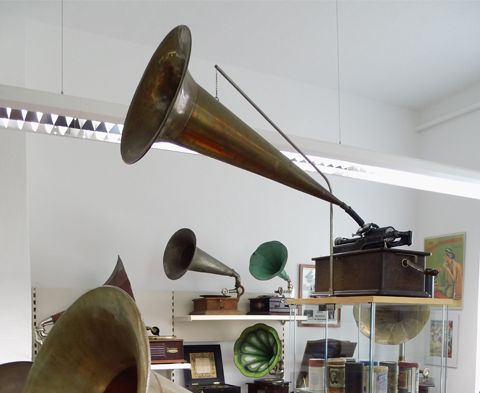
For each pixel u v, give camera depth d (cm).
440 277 437
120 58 364
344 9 322
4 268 296
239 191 396
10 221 301
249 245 395
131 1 318
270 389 348
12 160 306
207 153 138
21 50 323
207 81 393
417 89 440
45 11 328
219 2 318
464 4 313
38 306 320
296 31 351
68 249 335
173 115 123
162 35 362
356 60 391
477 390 389
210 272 342
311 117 434
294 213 416
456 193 303
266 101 415
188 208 377
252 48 376
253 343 363
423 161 257
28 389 121
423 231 464
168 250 339
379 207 455
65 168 341
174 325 358
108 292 111
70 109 199
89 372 125
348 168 272
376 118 464
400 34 350
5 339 289
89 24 346
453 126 445
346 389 171
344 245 198
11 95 191
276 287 399
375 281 178
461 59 385
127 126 139
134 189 361
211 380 351
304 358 193
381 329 167
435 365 179
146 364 92
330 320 181
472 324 402
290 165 151
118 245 350
